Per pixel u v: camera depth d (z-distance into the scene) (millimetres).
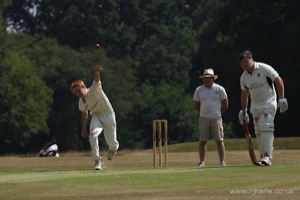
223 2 159375
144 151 77312
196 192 35219
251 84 46156
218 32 158750
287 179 38406
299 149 71688
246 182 37594
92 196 34406
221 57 153125
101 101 47281
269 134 45875
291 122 143125
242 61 46312
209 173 40844
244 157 62000
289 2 144750
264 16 146375
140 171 43438
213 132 52094
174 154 66562
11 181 39156
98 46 46750
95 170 45906
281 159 57875
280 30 146875
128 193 35031
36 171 47719
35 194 35031
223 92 52375
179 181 38156
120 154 70625
